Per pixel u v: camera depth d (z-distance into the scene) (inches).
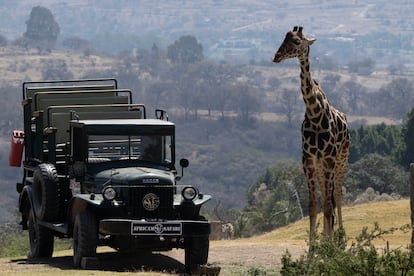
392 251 1126.4
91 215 1386.6
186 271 1401.3
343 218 2349.9
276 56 1450.5
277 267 1456.7
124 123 1454.2
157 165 1455.5
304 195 4441.4
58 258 1561.3
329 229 1464.1
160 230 1347.2
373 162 5418.3
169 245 1406.3
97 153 1450.5
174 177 1422.2
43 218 1502.2
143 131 1455.5
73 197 1414.9
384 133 7608.3
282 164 7042.3
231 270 1428.4
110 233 1347.2
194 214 1389.0
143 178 1366.9
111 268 1421.0
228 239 2410.2
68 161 1501.0
